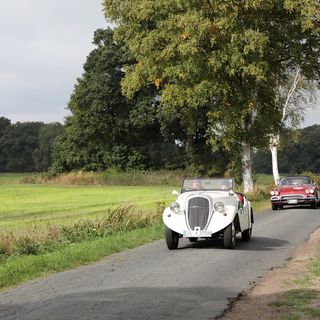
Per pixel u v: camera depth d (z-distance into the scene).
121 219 21.27
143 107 70.25
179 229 14.79
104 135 75.38
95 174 71.06
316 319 7.37
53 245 16.33
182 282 10.19
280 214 27.05
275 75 40.75
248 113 38.47
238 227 15.62
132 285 9.98
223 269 11.62
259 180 65.69
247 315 7.71
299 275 10.74
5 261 13.77
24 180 74.56
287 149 128.25
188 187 16.62
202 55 34.97
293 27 37.34
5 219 26.36
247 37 33.66
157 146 77.69
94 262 13.14
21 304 8.72
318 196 31.42
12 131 174.50
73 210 31.98
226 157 70.19
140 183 68.19
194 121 45.75
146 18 38.00
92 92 72.00
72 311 8.05
